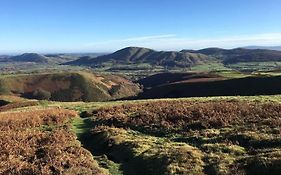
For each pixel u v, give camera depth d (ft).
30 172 80.53
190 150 84.99
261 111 116.67
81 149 97.09
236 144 88.94
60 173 77.71
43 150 97.50
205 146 88.48
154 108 139.13
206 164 76.89
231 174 69.82
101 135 111.24
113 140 103.71
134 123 122.21
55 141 106.83
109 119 131.75
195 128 108.06
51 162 85.25
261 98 152.46
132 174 78.95
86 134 118.21
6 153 97.25
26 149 99.55
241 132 95.45
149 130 113.60
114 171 81.66
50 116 142.61
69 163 84.07
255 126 100.58
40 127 130.82
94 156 93.91
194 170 73.61
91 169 80.33
